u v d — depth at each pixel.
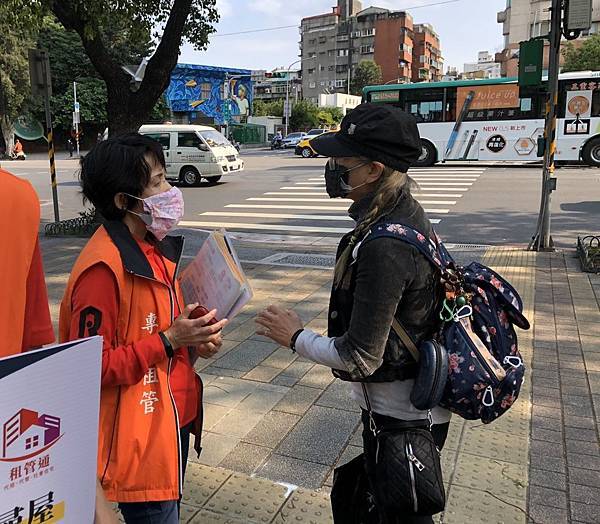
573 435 3.13
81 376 1.08
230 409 3.45
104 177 1.60
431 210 11.62
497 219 10.57
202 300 1.75
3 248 1.14
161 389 1.65
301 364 4.11
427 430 1.69
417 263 1.56
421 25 95.19
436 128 20.12
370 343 1.53
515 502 2.55
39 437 1.03
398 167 1.62
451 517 2.44
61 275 6.76
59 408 1.05
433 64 103.69
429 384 1.55
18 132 31.94
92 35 8.62
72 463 1.09
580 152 18.41
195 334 1.58
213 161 16.77
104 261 1.53
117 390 1.59
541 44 7.25
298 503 2.56
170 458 1.62
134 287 1.60
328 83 98.94
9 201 1.15
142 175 1.61
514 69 53.06
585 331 4.72
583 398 3.56
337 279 1.70
